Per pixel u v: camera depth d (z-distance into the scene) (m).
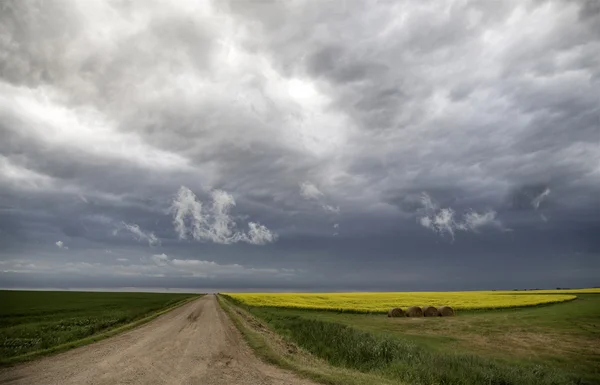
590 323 29.31
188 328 24.23
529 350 18.86
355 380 10.55
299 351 15.96
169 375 11.27
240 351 15.51
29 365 12.64
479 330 25.92
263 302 55.97
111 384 10.24
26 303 56.69
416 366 12.31
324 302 55.41
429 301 56.78
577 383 13.00
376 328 26.75
